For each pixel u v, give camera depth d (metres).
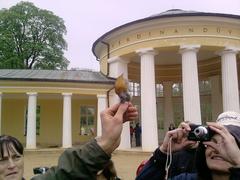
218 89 29.56
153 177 2.44
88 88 24.98
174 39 22.36
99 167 1.49
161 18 22.17
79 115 29.08
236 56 23.81
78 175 1.48
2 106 28.64
